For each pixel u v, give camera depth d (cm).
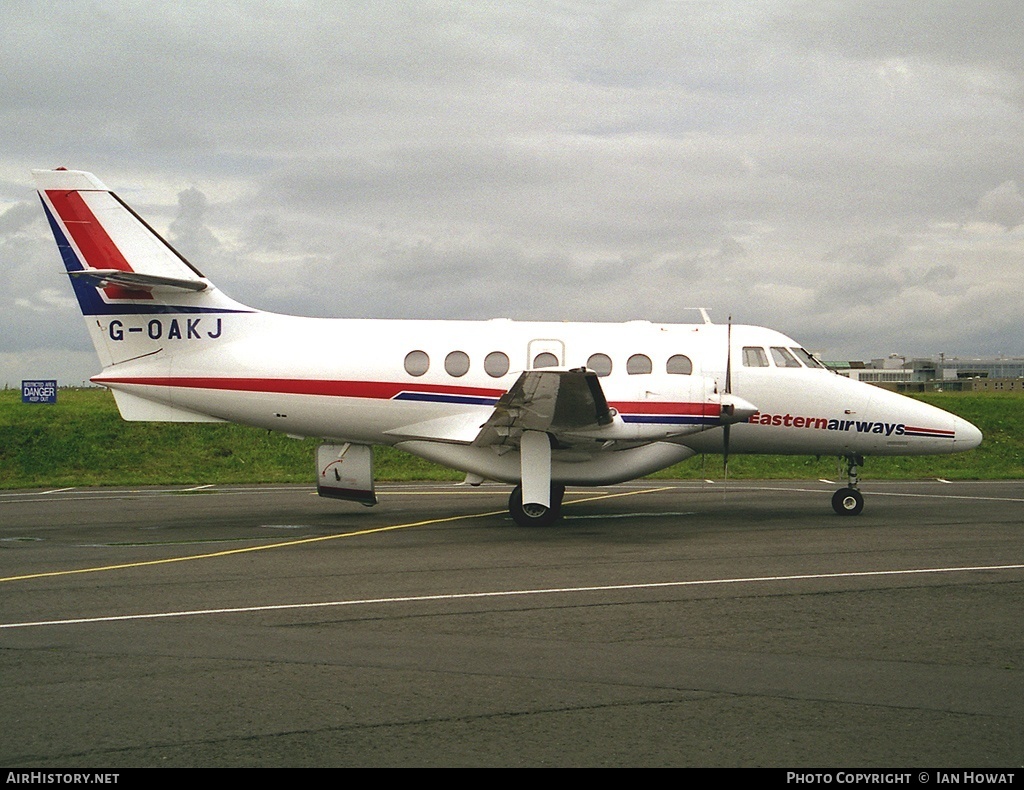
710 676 728
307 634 861
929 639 838
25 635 862
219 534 1577
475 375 1758
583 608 965
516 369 1761
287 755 576
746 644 821
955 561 1251
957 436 1836
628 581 1112
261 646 820
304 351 1772
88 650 809
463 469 1762
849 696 679
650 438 1639
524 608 966
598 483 1722
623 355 1789
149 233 1780
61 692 696
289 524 1714
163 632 872
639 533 1558
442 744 591
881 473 2997
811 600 999
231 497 2255
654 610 955
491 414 1681
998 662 765
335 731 614
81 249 1772
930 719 634
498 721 631
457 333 1794
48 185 1764
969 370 11812
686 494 2262
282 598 1023
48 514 1898
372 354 1767
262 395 1766
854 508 1817
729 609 958
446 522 1738
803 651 798
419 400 1758
